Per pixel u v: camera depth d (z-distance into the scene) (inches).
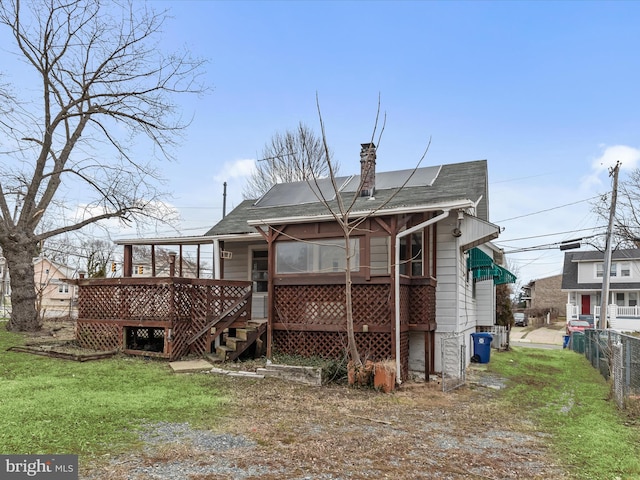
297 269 359.6
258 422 204.4
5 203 490.6
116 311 379.6
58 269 1337.4
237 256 516.1
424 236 369.1
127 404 221.0
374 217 333.4
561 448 184.5
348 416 225.5
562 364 506.3
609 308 1205.7
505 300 859.4
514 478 149.5
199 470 143.8
